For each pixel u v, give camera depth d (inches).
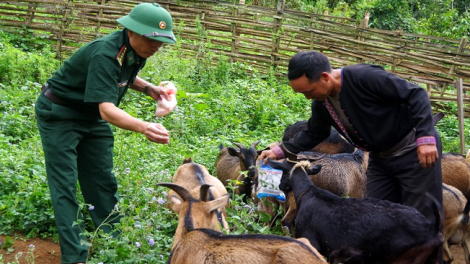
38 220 218.1
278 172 225.9
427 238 165.9
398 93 164.6
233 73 463.8
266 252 142.7
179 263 161.3
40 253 204.2
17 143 300.2
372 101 169.5
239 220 212.5
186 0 486.6
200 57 457.7
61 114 189.9
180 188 178.9
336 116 177.9
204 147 315.3
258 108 385.7
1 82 390.9
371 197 192.1
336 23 472.4
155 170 250.1
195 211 173.5
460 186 275.7
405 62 458.0
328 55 469.4
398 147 176.7
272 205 233.8
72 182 189.6
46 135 189.9
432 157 160.1
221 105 377.4
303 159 236.5
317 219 186.1
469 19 660.7
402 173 178.9
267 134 360.2
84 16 483.8
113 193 208.5
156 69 403.9
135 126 176.4
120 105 361.7
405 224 168.1
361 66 170.7
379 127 173.0
